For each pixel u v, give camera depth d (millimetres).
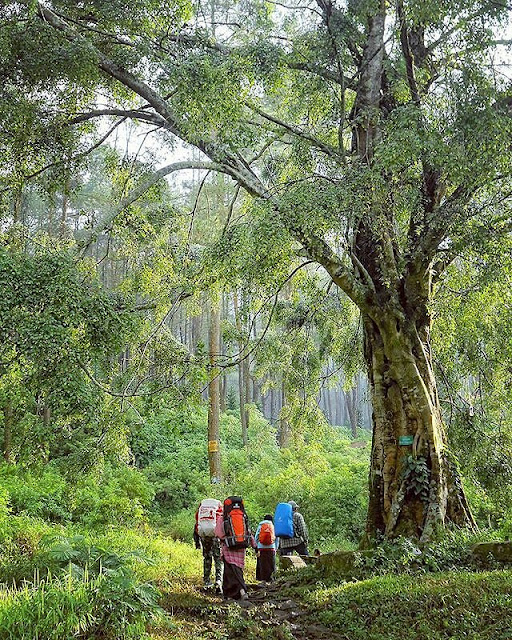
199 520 9562
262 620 7156
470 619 5922
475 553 8352
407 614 6469
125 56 11664
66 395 8695
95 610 5551
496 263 9914
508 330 13281
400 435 10508
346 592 7648
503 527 10633
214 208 21703
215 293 15398
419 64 11344
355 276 11188
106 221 11148
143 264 13969
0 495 14156
